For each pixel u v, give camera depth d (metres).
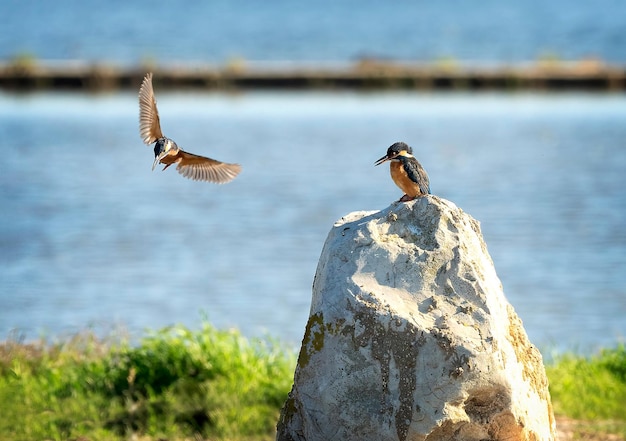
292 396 7.45
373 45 74.62
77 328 14.55
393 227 7.42
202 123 40.22
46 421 9.73
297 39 78.19
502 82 51.62
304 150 34.28
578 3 117.75
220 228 22.67
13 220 23.22
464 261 7.17
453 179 29.22
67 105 45.34
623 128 39.41
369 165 31.41
